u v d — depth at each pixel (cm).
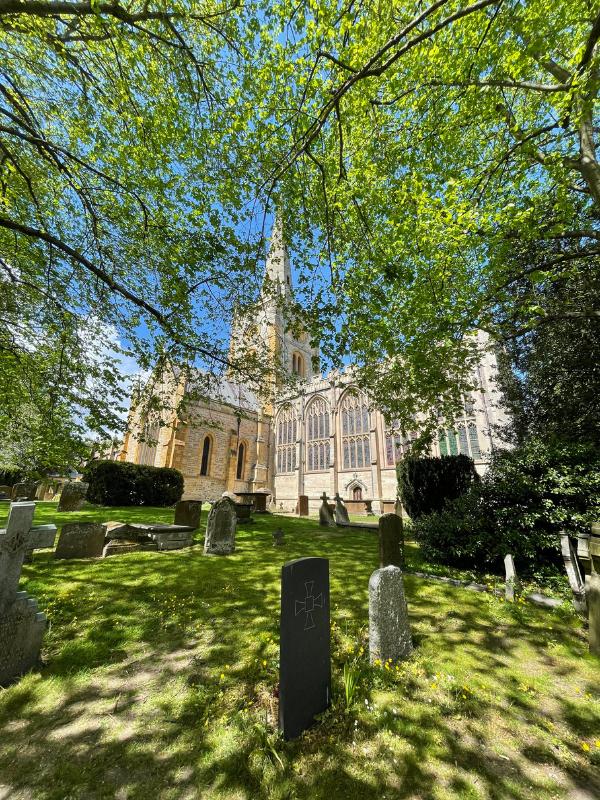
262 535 1023
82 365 859
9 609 295
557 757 229
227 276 794
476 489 720
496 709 274
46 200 921
